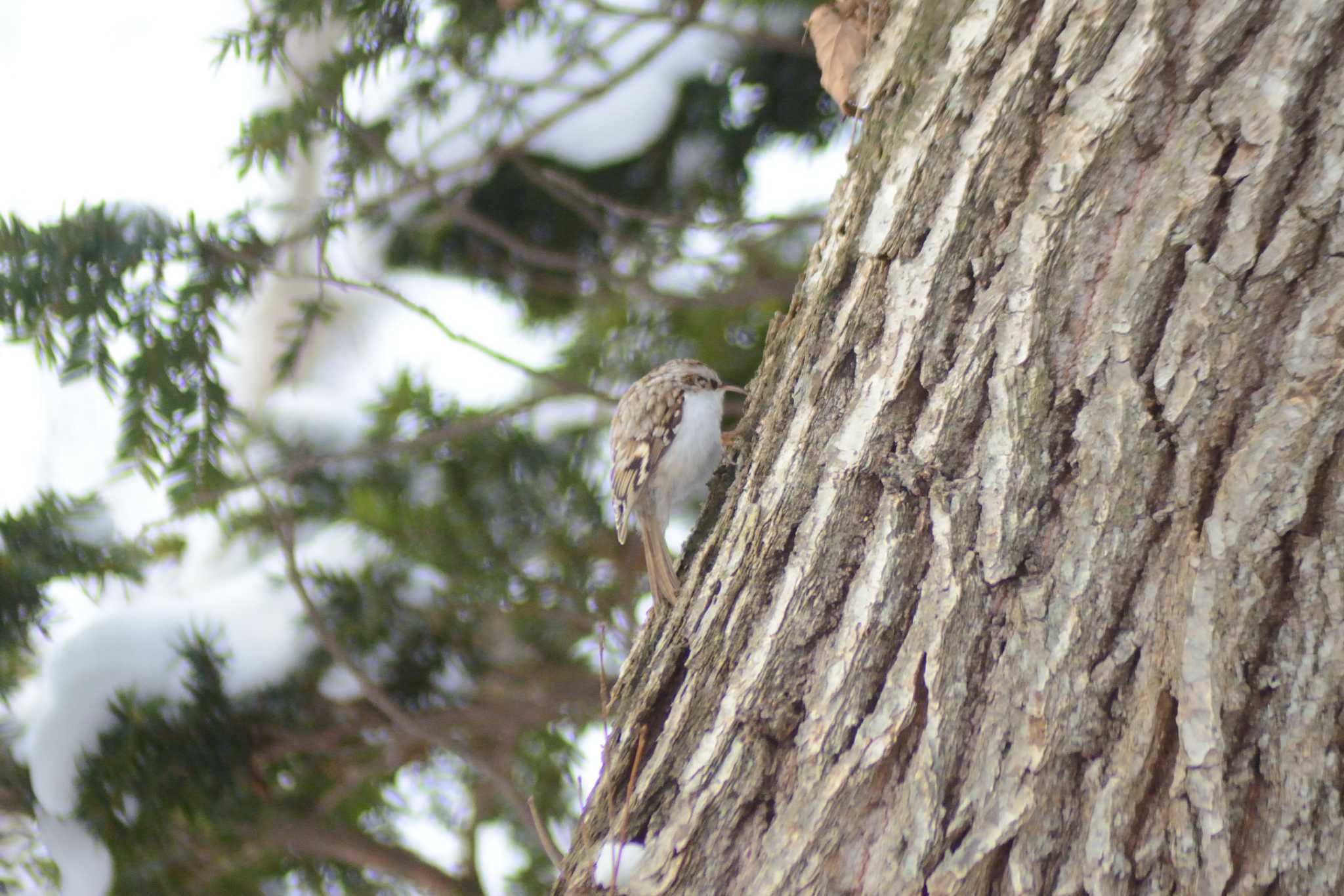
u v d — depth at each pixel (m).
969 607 2.94
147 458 5.82
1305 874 2.69
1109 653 2.84
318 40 7.20
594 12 7.22
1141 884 2.76
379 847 6.99
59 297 5.56
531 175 7.69
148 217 5.77
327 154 8.65
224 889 6.41
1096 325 2.82
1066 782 2.83
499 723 7.20
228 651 6.73
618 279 7.63
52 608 6.40
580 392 7.07
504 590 7.42
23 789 6.10
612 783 3.40
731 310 8.13
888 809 2.95
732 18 7.76
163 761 6.07
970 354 2.95
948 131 2.98
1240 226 2.67
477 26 6.47
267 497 6.80
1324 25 2.56
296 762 6.83
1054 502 2.88
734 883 3.07
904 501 3.04
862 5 3.53
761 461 3.40
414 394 7.81
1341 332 2.63
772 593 3.23
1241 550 2.75
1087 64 2.78
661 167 8.25
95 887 5.91
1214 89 2.66
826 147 8.12
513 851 7.74
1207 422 2.76
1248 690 2.77
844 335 3.21
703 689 3.30
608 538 7.75
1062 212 2.81
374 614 7.14
